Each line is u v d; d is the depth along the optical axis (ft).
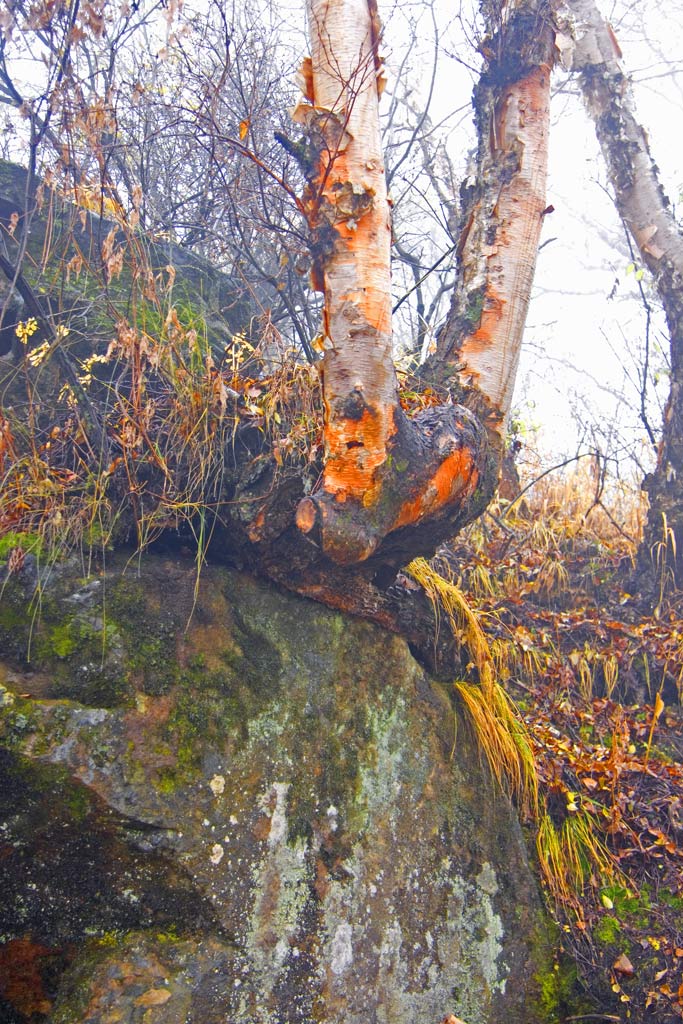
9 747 8.11
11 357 11.69
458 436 9.55
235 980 8.68
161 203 17.20
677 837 12.60
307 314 15.90
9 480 9.62
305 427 10.13
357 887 9.71
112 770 8.32
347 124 8.24
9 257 12.31
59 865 8.16
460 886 10.65
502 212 11.10
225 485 10.24
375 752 10.40
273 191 14.58
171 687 9.02
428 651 11.59
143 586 9.49
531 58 11.07
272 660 9.98
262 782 9.36
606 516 18.63
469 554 16.01
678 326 16.21
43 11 10.82
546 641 14.90
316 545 9.46
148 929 8.41
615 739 13.47
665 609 15.83
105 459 10.11
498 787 11.63
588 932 11.33
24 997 8.11
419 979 9.91
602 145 17.01
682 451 16.16
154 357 9.89
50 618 8.92
